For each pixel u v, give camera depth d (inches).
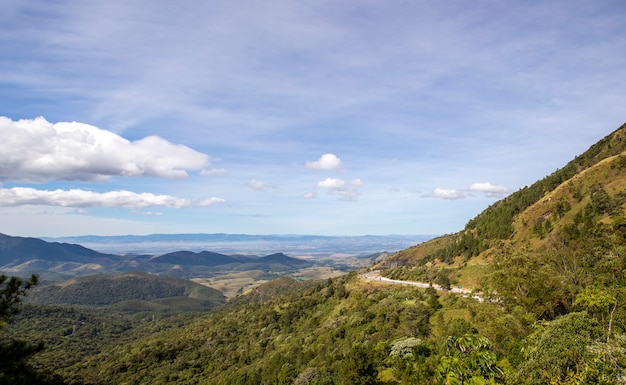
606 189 4045.3
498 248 3941.9
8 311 647.8
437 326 2101.4
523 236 4377.5
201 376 4067.4
